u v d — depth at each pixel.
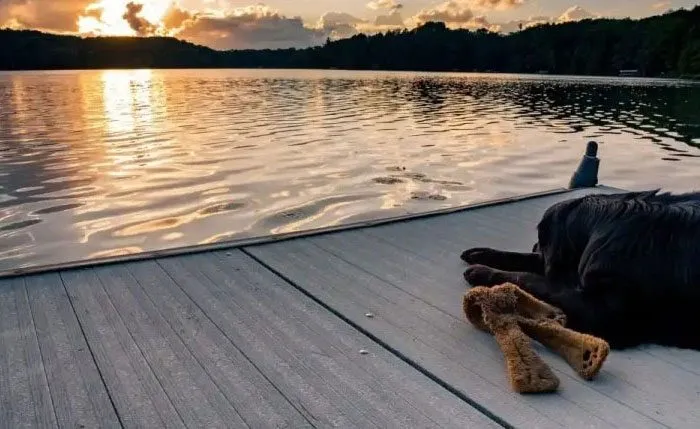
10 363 2.36
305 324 2.77
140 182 9.26
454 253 3.90
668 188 9.78
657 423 2.03
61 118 20.52
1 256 5.77
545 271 2.98
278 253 3.82
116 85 49.00
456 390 2.22
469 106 27.58
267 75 81.88
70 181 9.34
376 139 14.84
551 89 44.97
